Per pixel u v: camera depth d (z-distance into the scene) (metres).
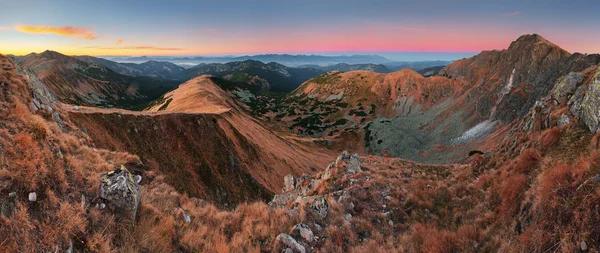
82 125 34.03
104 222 8.21
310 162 93.19
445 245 11.40
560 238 8.23
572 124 16.25
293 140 121.56
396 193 18.02
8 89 13.59
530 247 8.88
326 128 188.62
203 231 10.65
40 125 10.54
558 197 9.27
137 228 8.69
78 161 10.58
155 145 44.12
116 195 8.90
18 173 7.29
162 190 14.77
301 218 12.96
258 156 68.69
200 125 56.25
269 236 11.44
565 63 134.12
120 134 39.50
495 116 138.62
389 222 14.71
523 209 11.21
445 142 140.62
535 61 144.75
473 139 131.25
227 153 56.88
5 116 9.84
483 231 11.70
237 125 75.25
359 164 23.75
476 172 22.39
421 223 14.45
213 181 48.50
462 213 14.72
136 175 15.52
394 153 139.75
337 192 18.22
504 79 157.88
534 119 24.02
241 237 10.95
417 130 167.62
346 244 12.09
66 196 8.11
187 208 12.81
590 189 8.55
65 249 6.80
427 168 26.47
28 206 6.98
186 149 48.97
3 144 8.05
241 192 52.50
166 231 9.34
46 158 8.68
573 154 13.39
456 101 193.38
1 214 6.41
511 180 14.07
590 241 7.48
